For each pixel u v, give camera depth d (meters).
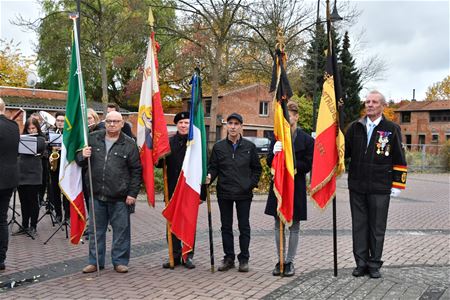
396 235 8.69
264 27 20.23
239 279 5.64
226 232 6.09
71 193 6.07
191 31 22.09
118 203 5.95
